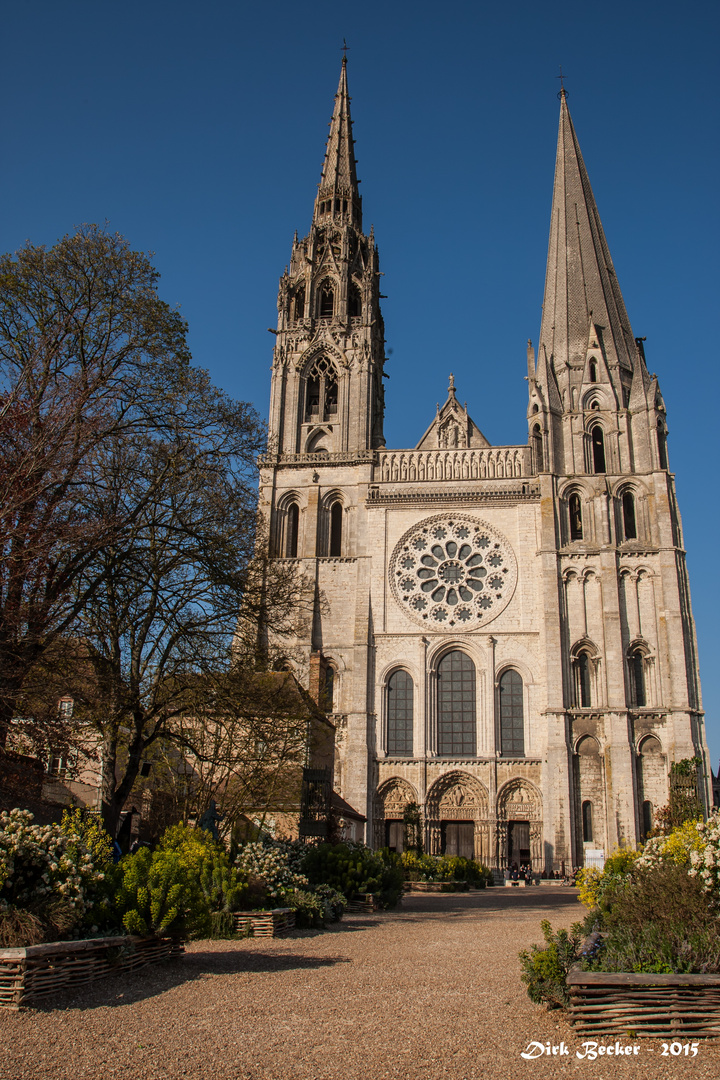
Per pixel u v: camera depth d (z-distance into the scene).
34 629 29.69
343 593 81.56
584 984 14.53
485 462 84.06
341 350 90.44
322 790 50.41
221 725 39.56
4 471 28.67
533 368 88.25
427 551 82.06
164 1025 14.58
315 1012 15.80
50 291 38.16
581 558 79.00
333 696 78.25
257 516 40.38
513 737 76.38
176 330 40.28
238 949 24.44
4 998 15.60
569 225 96.44
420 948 25.73
